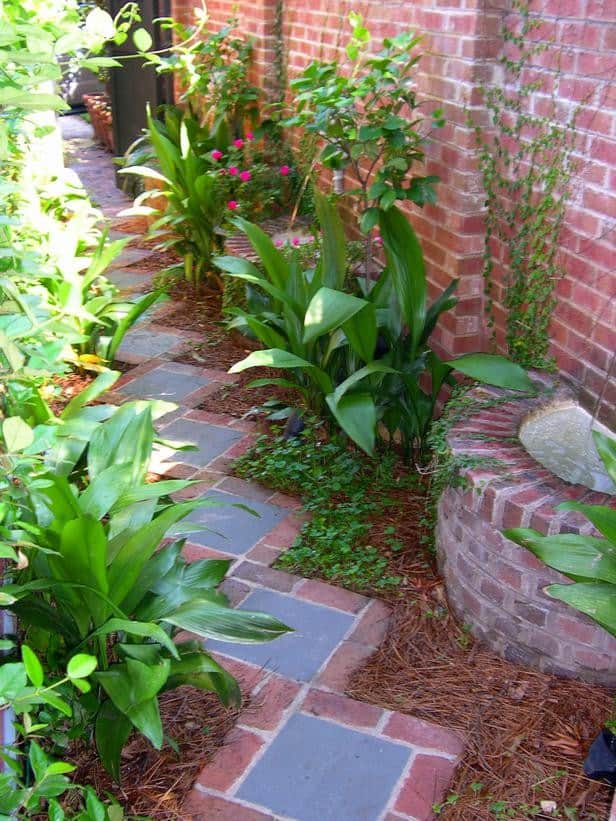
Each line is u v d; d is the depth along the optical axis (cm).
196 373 486
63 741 221
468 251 369
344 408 342
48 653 233
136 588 236
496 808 224
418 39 364
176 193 578
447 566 297
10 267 191
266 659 278
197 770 237
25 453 155
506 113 342
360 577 316
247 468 390
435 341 397
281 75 576
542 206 325
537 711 254
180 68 621
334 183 485
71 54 189
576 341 317
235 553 332
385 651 281
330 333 386
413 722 253
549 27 313
